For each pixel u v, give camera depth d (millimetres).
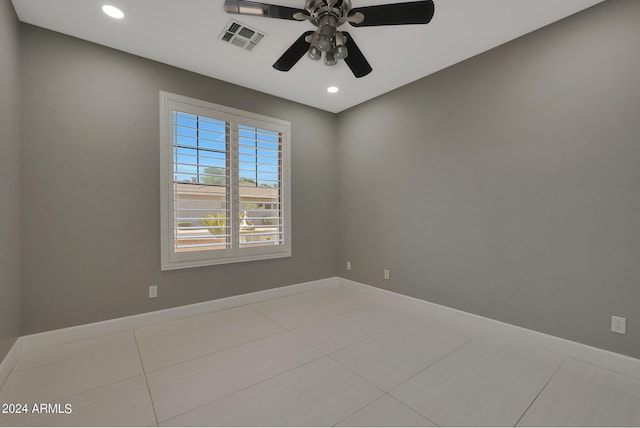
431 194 2971
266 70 2854
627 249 1863
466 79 2664
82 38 2340
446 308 2850
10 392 1666
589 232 2006
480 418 1479
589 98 1992
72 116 2311
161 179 2703
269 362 2016
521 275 2336
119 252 2512
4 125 1812
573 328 2080
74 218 2322
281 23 2156
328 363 2002
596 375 1858
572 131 2066
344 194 3994
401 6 1683
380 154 3498
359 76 2438
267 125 3400
